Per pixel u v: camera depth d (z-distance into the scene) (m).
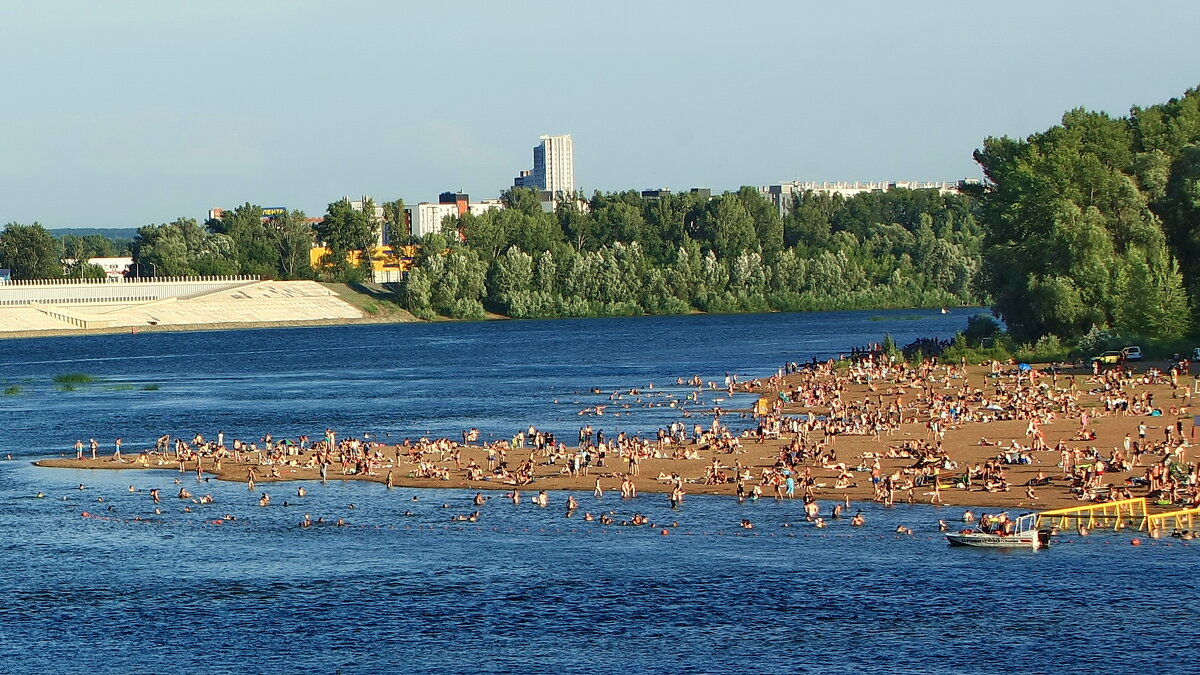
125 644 105.81
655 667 98.62
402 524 141.00
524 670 98.62
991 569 118.38
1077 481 145.12
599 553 127.38
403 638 105.81
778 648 101.69
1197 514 132.75
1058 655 98.62
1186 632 102.12
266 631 108.06
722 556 125.12
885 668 97.25
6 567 127.44
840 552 125.00
